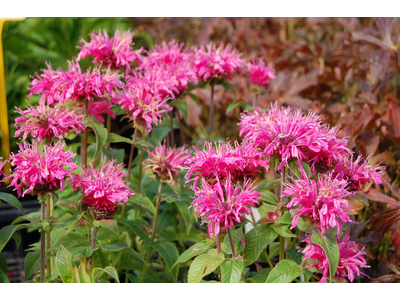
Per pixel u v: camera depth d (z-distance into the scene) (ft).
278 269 2.44
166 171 2.79
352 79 4.03
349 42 3.76
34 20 5.63
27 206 3.84
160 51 3.14
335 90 4.23
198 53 3.13
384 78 3.55
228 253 2.49
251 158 2.54
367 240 2.77
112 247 2.67
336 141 2.49
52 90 2.75
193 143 3.22
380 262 2.89
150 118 2.81
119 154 3.00
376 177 2.55
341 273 2.48
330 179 2.43
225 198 2.48
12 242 3.57
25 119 2.66
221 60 3.06
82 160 2.87
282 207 2.53
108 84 2.74
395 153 3.35
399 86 3.95
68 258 2.58
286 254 2.64
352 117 3.41
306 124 2.47
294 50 4.31
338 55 4.08
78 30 5.44
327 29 5.36
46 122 2.65
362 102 3.52
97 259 2.86
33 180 2.50
